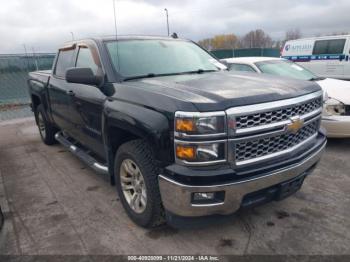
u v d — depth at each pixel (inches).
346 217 127.4
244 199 100.1
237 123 93.0
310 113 114.5
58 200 151.3
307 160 110.8
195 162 92.4
